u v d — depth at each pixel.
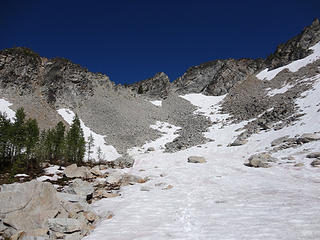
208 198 18.75
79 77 88.00
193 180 27.03
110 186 27.38
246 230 10.98
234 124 67.12
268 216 12.72
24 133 43.44
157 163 46.78
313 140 35.22
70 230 11.80
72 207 15.06
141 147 64.81
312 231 9.84
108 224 13.77
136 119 82.44
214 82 120.00
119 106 88.56
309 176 23.09
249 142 49.06
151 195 21.27
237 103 86.00
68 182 29.53
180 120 86.12
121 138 68.56
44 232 11.52
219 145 54.44
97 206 18.34
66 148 49.44
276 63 107.12
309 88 64.81
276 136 45.22
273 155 36.56
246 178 25.55
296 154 33.06
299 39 109.06
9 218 11.80
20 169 37.06
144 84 134.25
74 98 81.12
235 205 15.89
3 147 40.94
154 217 14.80
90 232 12.84
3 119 43.50
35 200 13.07
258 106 71.31
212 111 89.06
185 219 13.94
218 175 28.84
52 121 66.38
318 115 43.91
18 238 10.88
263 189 20.02
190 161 42.25
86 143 58.72
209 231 11.49
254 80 102.56
